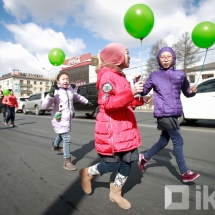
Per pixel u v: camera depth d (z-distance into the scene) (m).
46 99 3.12
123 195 2.29
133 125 1.97
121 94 1.69
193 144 4.66
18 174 3.02
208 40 2.63
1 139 5.86
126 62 1.94
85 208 2.04
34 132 7.02
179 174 2.88
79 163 3.53
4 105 9.36
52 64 3.93
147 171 3.01
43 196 2.31
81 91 11.66
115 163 1.95
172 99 2.54
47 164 3.48
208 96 6.80
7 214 1.96
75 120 10.76
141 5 2.20
